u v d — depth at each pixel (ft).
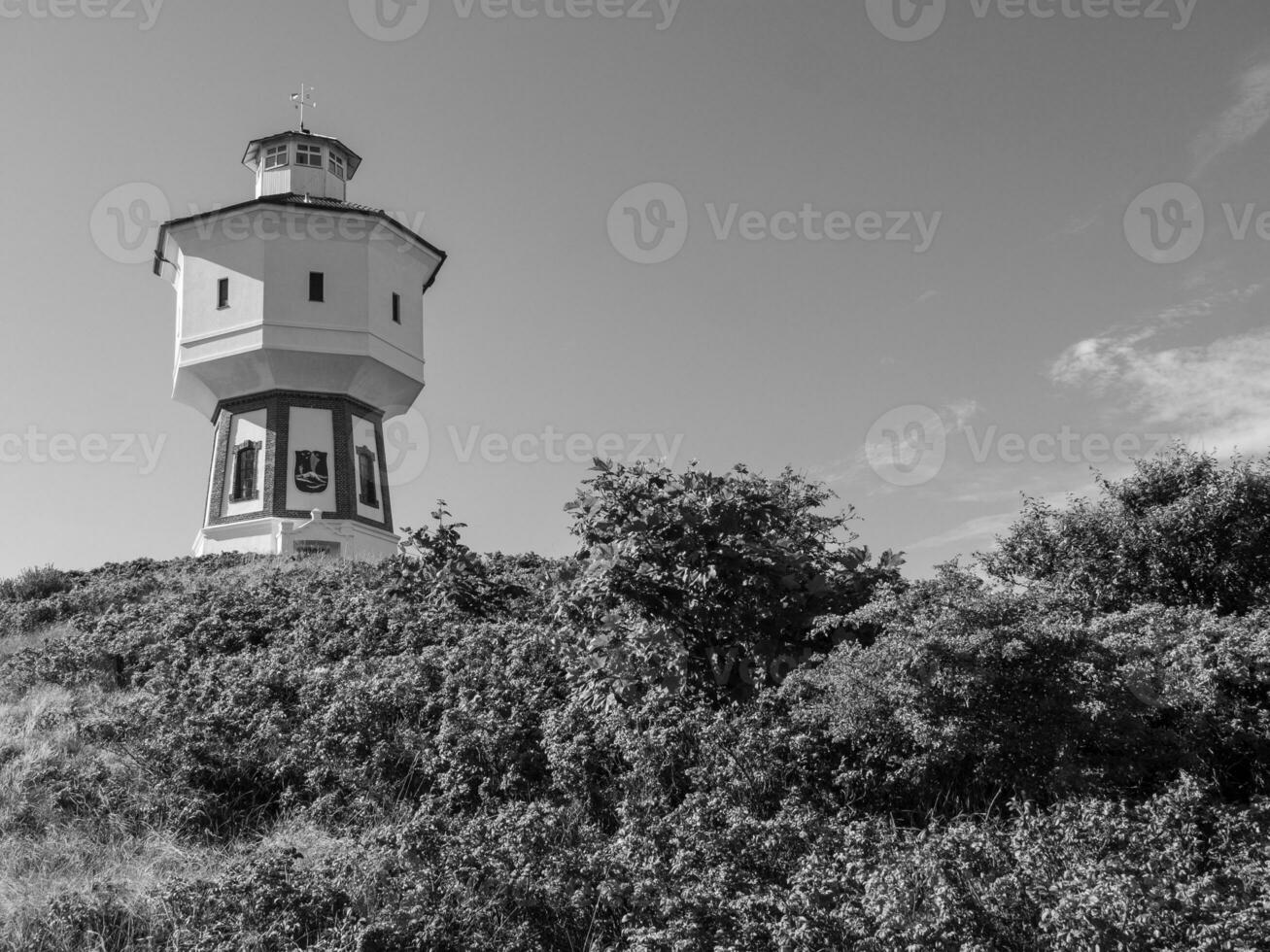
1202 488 40.45
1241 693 30.30
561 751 32.01
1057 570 41.91
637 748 30.53
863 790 29.37
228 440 122.01
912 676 27.04
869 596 33.78
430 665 40.42
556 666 39.50
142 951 24.41
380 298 125.08
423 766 33.88
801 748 29.27
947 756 27.45
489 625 45.85
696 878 24.48
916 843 24.90
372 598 54.90
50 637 62.49
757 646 32.58
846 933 21.57
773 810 28.55
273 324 117.91
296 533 112.57
